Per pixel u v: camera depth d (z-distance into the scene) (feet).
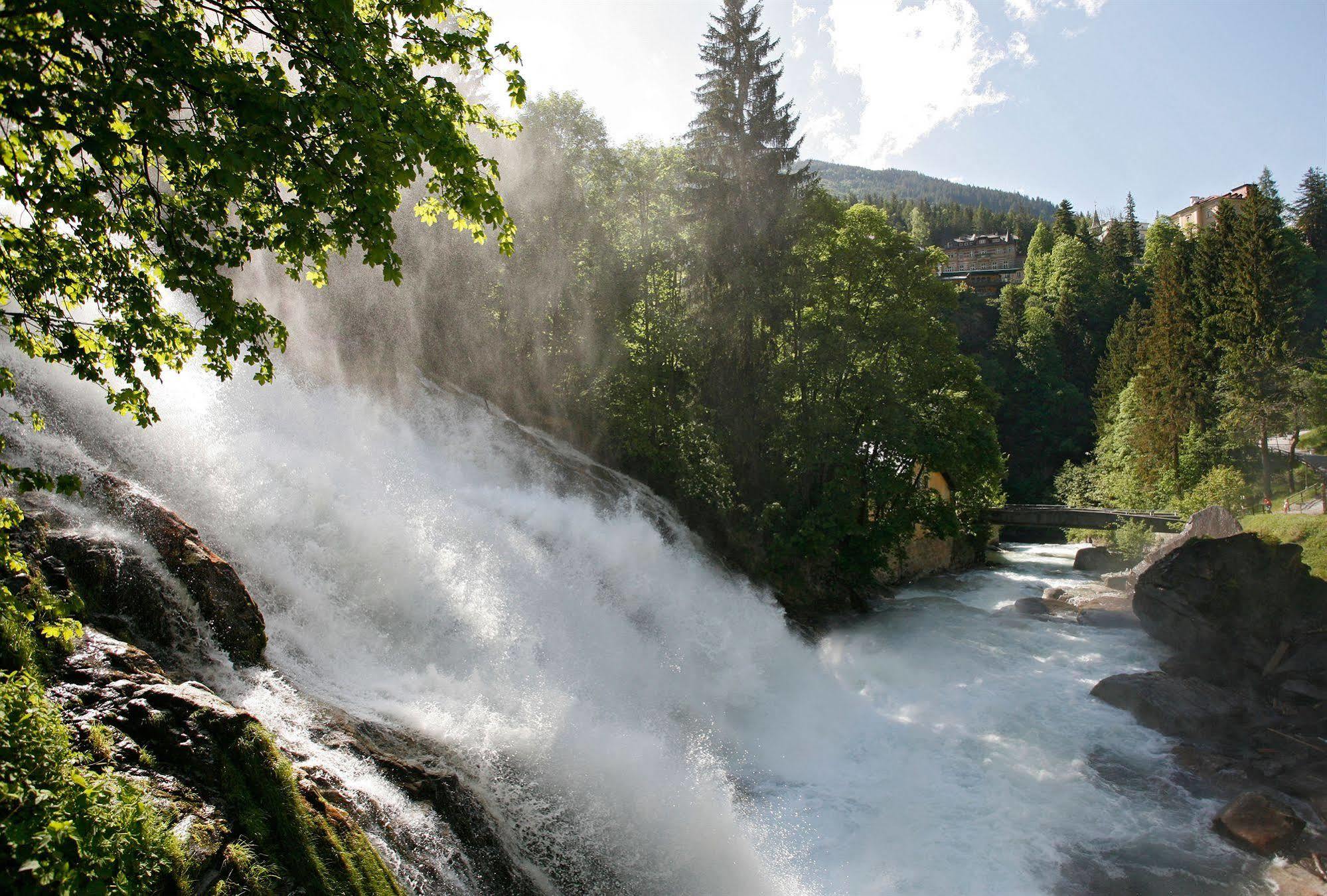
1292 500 151.12
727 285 103.30
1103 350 317.42
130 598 31.17
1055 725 61.98
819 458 94.89
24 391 40.01
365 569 45.21
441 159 23.30
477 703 41.04
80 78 21.06
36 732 20.21
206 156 20.97
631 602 63.77
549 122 99.25
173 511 36.65
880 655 78.43
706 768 49.67
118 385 45.34
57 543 30.58
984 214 652.89
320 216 43.50
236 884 21.65
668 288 107.34
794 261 100.89
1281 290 191.93
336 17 22.13
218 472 44.47
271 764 25.26
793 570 93.40
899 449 97.14
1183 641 78.59
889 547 99.19
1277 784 52.65
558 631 53.11
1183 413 190.29
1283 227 310.24
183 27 21.02
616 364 92.17
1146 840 46.60
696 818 42.70
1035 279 393.70
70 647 26.73
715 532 90.68
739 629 72.49
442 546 51.11
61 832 18.12
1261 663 72.74
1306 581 76.69
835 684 68.64
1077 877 42.86
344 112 22.38
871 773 53.31
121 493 35.35
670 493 90.68
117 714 24.80
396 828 27.89
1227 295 206.39
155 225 24.43
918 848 44.83
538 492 72.02
